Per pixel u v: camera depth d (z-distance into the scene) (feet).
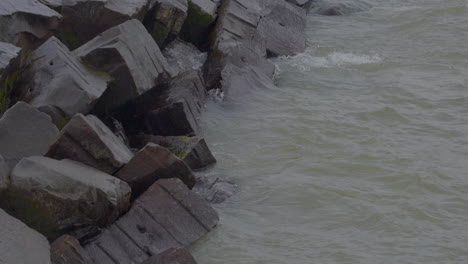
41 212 61.62
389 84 112.47
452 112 102.63
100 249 63.67
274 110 101.19
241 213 74.54
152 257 61.00
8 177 61.57
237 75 107.14
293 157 87.81
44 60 79.41
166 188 70.33
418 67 121.08
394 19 148.46
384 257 67.46
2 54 74.79
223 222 72.33
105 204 64.18
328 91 110.32
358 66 122.01
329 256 67.41
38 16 84.28
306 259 66.85
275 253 67.67
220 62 108.78
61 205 61.62
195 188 78.07
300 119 98.37
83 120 68.85
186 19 114.01
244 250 67.77
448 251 68.54
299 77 115.96
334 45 133.39
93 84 80.07
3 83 75.36
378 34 139.85
